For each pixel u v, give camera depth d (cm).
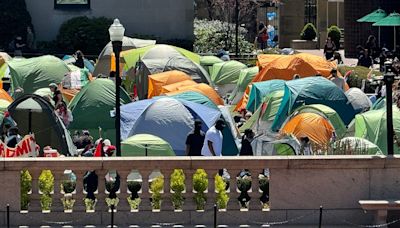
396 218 3859
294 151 5372
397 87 6669
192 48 11694
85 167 3803
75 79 7644
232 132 5906
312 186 3856
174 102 6050
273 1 15775
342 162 3847
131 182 3981
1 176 3784
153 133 5909
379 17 11181
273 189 3847
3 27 11312
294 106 6600
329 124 5772
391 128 3947
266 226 3828
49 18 11631
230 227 3812
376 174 3872
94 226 3809
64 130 5525
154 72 8119
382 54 9725
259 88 7344
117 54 4709
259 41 13388
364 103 6850
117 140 4644
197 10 15988
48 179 3822
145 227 3800
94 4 11662
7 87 7700
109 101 6569
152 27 11712
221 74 9100
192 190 3844
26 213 3797
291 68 8269
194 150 4969
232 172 3856
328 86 6750
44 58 7956
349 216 3862
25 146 4688
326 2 14088
